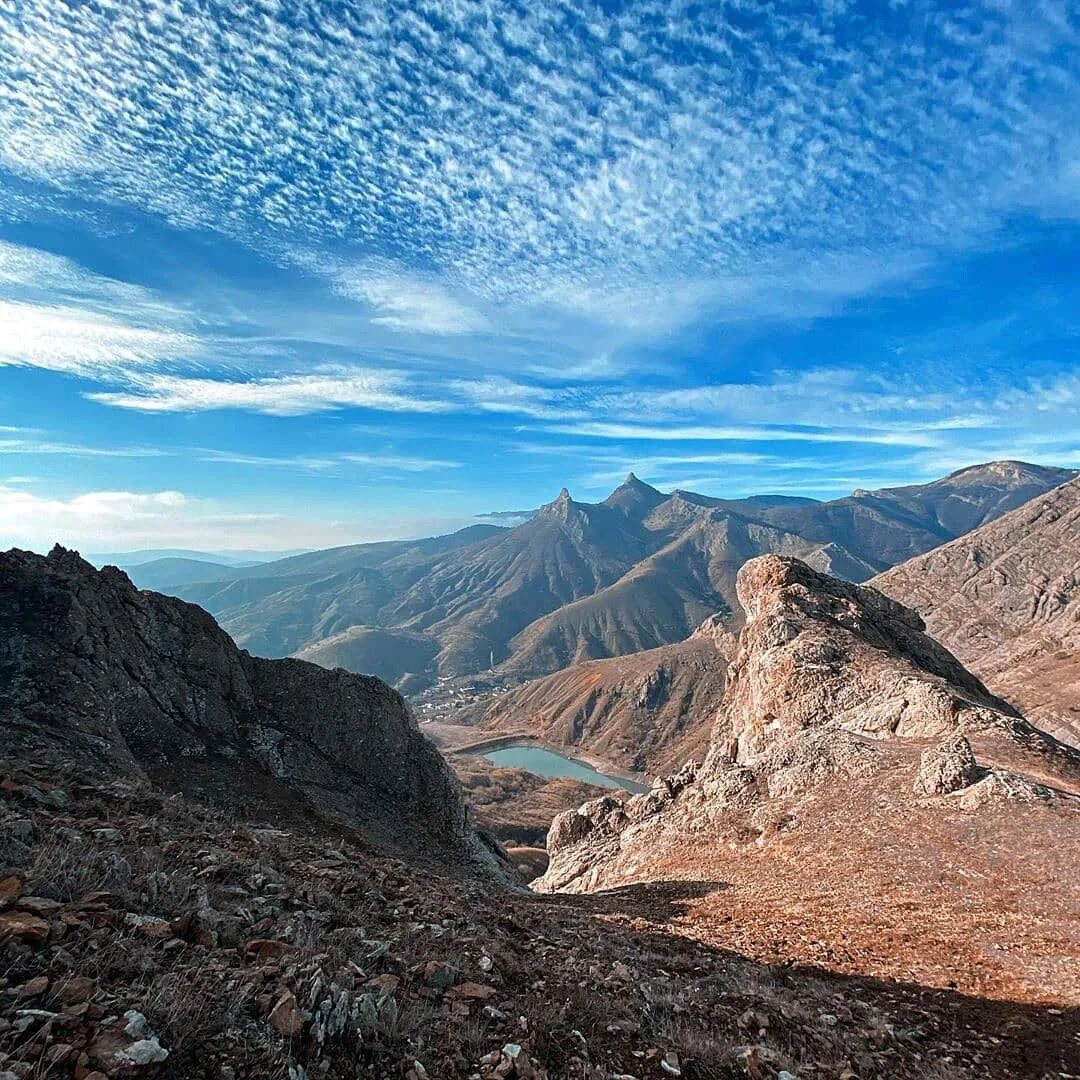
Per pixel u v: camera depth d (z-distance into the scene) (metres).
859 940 19.30
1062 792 28.08
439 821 43.22
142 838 12.15
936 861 24.70
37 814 11.77
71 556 38.72
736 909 24.05
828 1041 11.30
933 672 59.72
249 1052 6.09
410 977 9.12
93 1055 5.43
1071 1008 14.24
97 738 27.80
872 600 72.12
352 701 44.84
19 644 30.52
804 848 29.48
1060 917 19.36
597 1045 8.68
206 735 35.75
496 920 14.30
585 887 43.12
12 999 5.97
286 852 15.18
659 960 15.24
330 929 10.33
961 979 16.14
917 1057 11.78
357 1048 6.82
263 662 44.91
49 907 7.70
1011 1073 11.69
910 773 32.88
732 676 72.38
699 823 37.94
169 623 40.88
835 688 50.59
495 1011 8.66
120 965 6.95
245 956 8.07
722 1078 8.74
